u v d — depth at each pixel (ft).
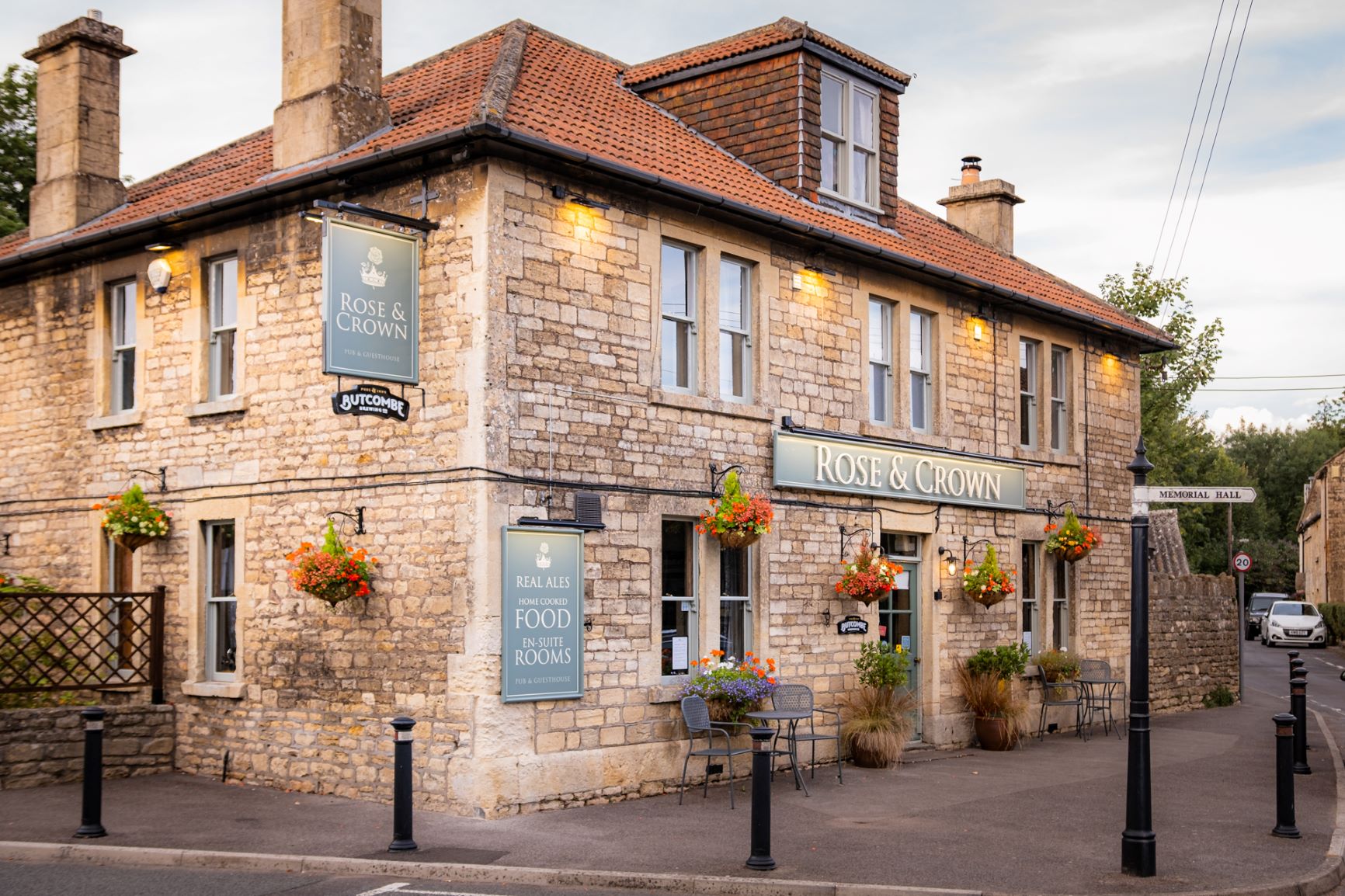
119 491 52.65
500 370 41.42
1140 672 33.65
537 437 42.45
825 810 42.42
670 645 47.24
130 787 46.16
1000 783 48.32
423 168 43.09
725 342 50.34
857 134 60.85
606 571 44.32
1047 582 67.31
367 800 43.19
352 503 44.52
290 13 48.60
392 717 42.75
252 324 48.29
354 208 40.40
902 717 54.34
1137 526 34.19
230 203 46.91
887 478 56.08
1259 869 33.86
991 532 63.05
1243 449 285.43
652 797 45.06
